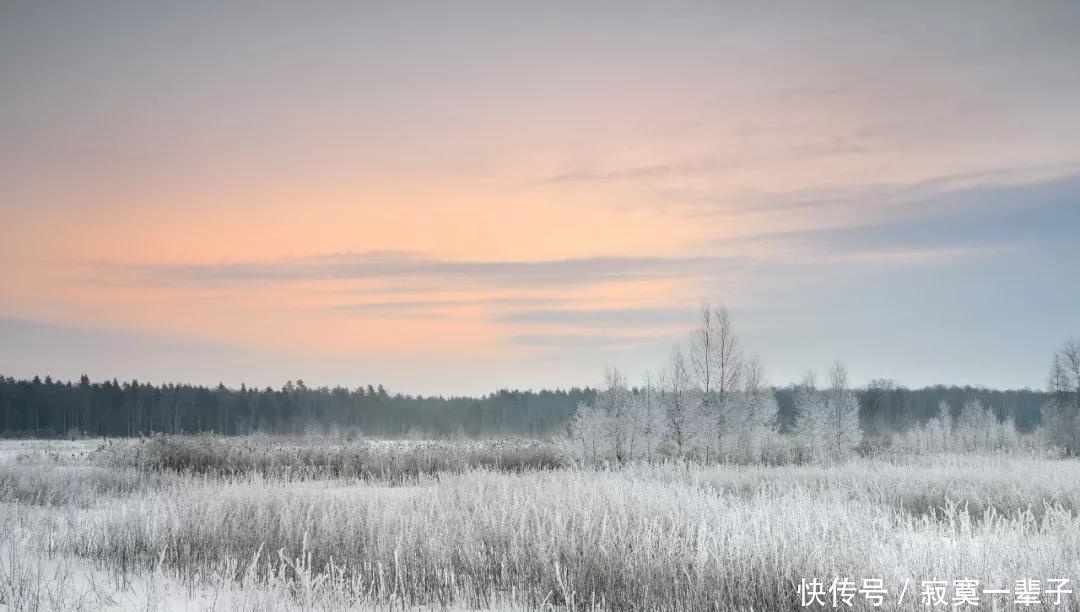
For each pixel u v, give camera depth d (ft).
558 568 30.86
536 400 437.58
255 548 37.32
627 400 111.24
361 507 41.96
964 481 65.36
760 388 129.29
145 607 28.25
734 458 118.21
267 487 54.44
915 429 185.98
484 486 55.72
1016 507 50.52
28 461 90.68
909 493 58.80
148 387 368.89
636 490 47.83
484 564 34.06
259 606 27.84
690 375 121.39
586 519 36.24
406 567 33.45
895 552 30.07
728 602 29.09
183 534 38.50
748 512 39.42
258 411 381.81
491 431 387.75
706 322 124.47
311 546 36.27
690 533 33.76
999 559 29.17
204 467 91.71
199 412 366.02
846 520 34.86
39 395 339.77
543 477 66.85
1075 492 54.54
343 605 28.71
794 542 31.68
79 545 37.81
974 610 26.27
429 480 78.38
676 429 118.93
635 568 31.40
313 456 100.63
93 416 341.82
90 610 27.40
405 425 400.88
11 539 37.93
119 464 88.48
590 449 105.91
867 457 124.98
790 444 139.64
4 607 26.55
